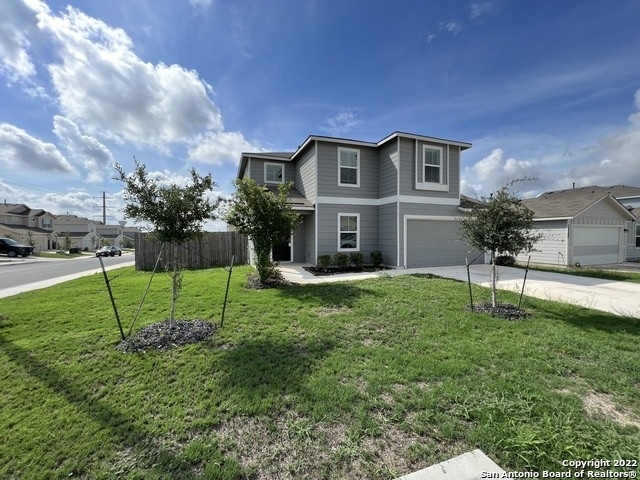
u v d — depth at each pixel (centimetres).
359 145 1209
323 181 1169
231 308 558
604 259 1523
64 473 191
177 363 343
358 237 1227
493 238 565
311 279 891
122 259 2688
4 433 227
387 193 1199
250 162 1376
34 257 2817
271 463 200
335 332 439
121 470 193
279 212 796
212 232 1364
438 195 1202
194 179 461
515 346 389
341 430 232
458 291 709
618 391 285
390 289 724
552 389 288
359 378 309
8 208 4156
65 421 240
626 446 211
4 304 623
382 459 203
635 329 458
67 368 331
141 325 468
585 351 375
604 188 2362
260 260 802
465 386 290
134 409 257
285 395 278
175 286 473
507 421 236
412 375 311
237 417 247
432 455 206
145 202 437
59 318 510
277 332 438
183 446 215
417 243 1186
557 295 690
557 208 1500
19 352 372
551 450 207
